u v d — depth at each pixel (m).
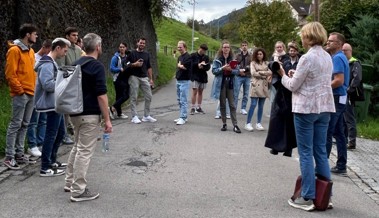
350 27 13.15
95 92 5.45
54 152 6.71
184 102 10.85
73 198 5.45
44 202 5.44
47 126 6.38
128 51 11.30
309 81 5.19
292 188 6.23
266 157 7.99
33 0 12.19
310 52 5.23
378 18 13.20
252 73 10.40
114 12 17.62
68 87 5.29
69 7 14.06
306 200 5.37
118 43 17.81
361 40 12.80
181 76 10.75
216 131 10.17
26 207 5.26
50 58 6.38
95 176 6.54
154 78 22.22
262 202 5.63
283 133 5.66
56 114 6.34
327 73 5.28
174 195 5.80
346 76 6.60
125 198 5.63
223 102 10.17
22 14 11.89
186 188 6.10
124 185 6.16
